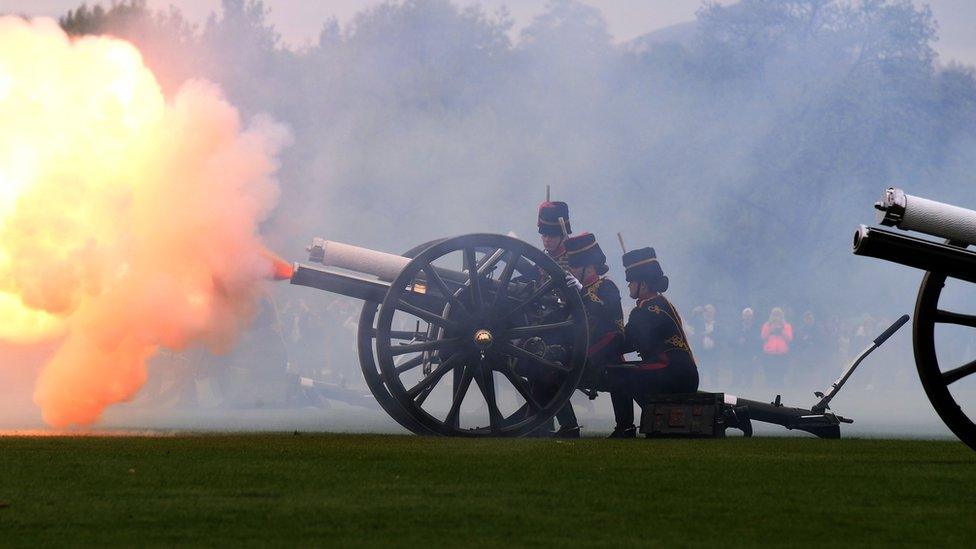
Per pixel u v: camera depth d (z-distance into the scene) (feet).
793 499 61.87
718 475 72.08
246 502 59.21
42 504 58.39
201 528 52.11
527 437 109.91
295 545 48.49
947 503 61.11
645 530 52.31
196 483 66.13
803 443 104.22
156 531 51.42
